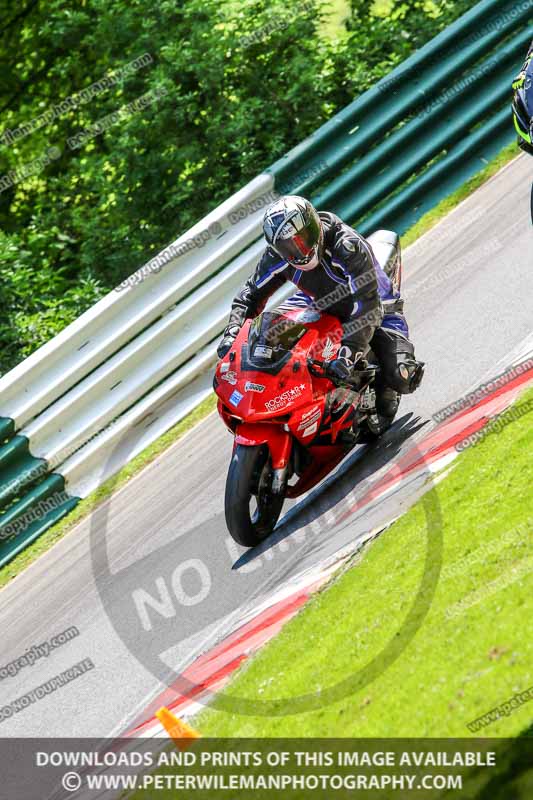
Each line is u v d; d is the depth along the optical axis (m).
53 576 26.41
